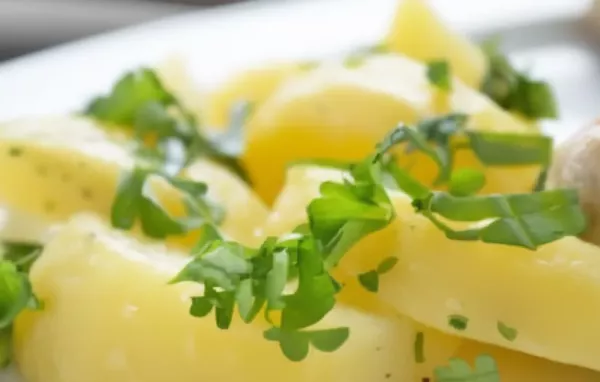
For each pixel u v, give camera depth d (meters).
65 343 0.19
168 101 0.25
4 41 0.43
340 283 0.19
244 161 0.24
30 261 0.21
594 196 0.19
